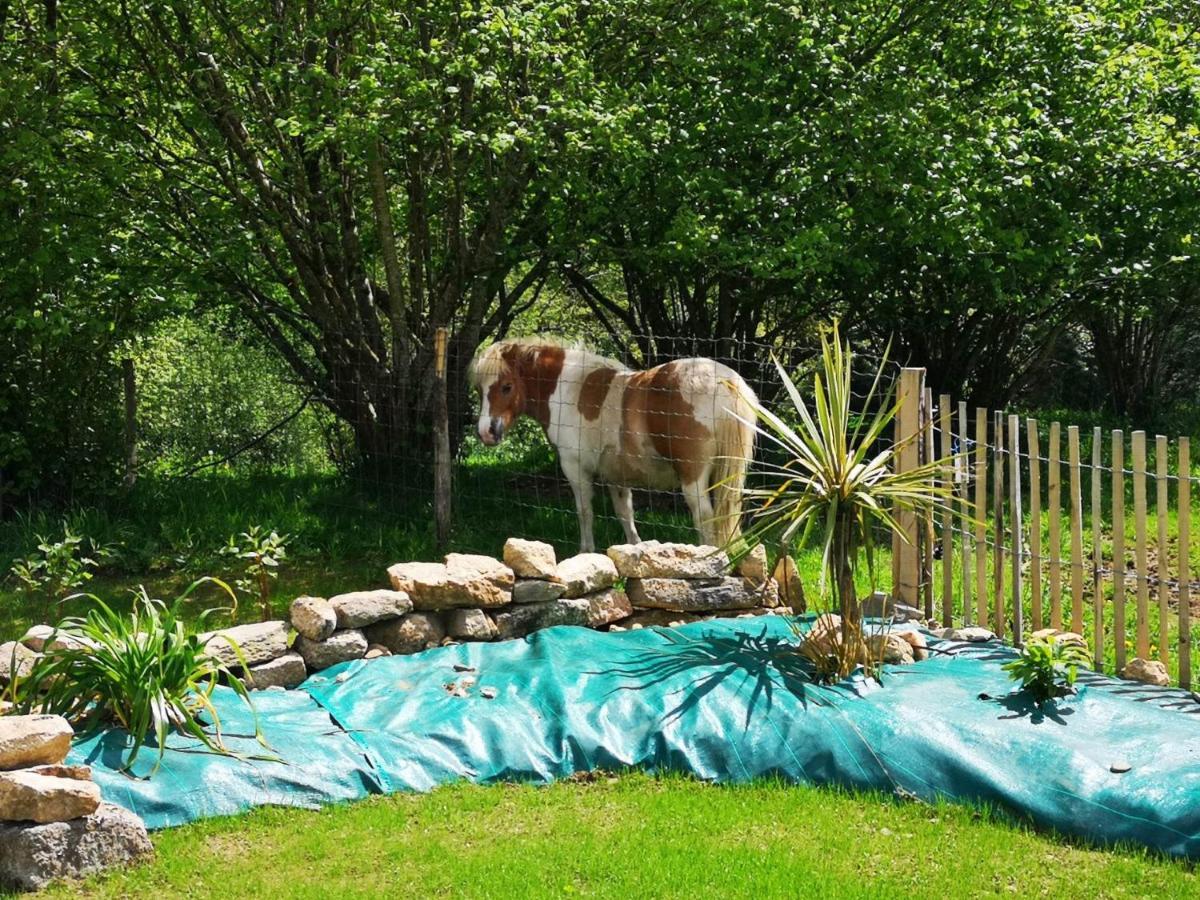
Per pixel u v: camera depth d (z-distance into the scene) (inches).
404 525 428.1
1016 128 472.7
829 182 454.6
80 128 441.4
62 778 182.1
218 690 238.1
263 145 464.4
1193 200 486.9
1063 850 187.2
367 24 431.2
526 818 200.5
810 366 567.5
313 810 202.5
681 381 341.1
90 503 422.9
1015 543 264.1
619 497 382.0
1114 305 574.6
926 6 470.0
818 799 205.0
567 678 240.2
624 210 463.8
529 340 384.5
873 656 251.1
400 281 459.8
